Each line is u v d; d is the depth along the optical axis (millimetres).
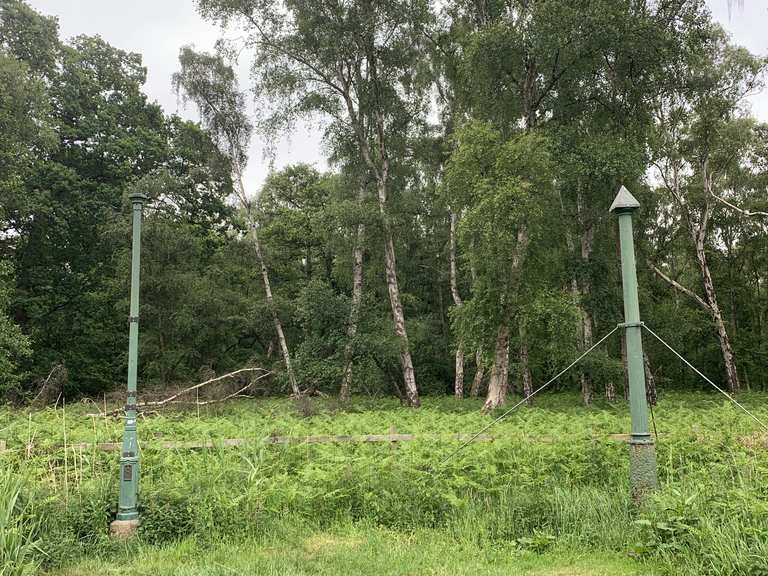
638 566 5613
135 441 7211
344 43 25625
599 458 8602
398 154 28938
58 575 5742
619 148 21172
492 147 20844
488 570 5645
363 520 7367
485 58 21875
